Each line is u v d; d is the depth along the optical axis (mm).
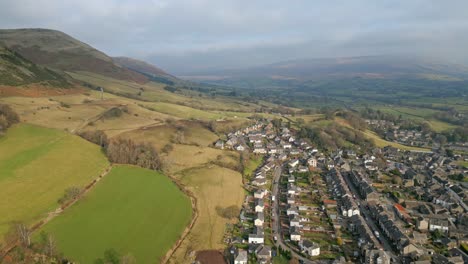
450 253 122750
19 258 93625
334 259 117438
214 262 111625
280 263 115000
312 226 142750
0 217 107688
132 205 136375
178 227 128750
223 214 144875
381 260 112375
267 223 144625
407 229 140625
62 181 140375
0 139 161375
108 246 108062
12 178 131500
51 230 109375
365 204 169500
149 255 108875
